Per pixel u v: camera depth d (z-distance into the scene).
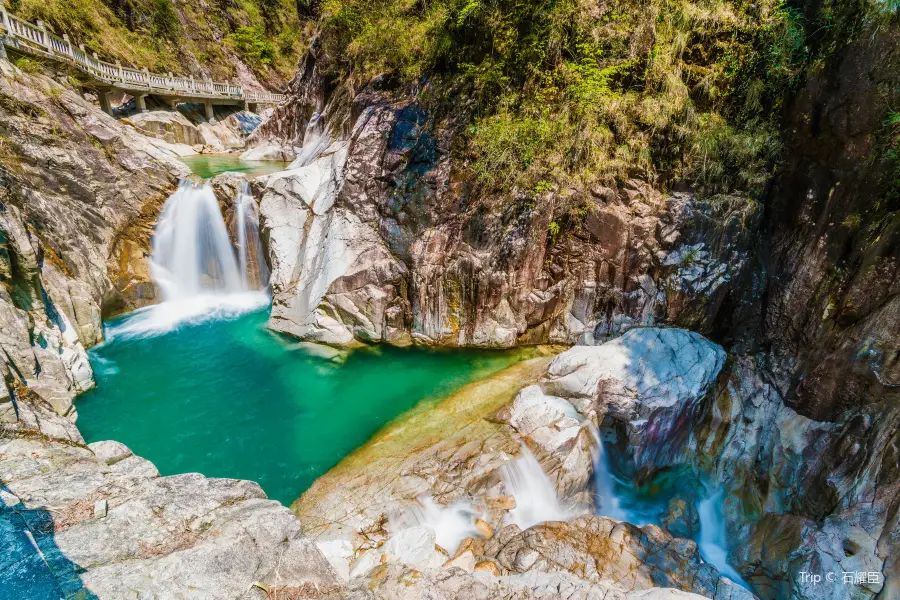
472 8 10.28
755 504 7.12
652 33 9.29
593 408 7.69
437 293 10.34
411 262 10.40
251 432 8.08
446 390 9.01
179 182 12.55
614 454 7.73
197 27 26.52
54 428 5.43
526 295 10.04
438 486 6.64
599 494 7.50
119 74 18.67
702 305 8.98
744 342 8.82
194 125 22.86
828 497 6.14
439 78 11.07
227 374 9.64
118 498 3.77
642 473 7.56
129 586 3.02
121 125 12.45
